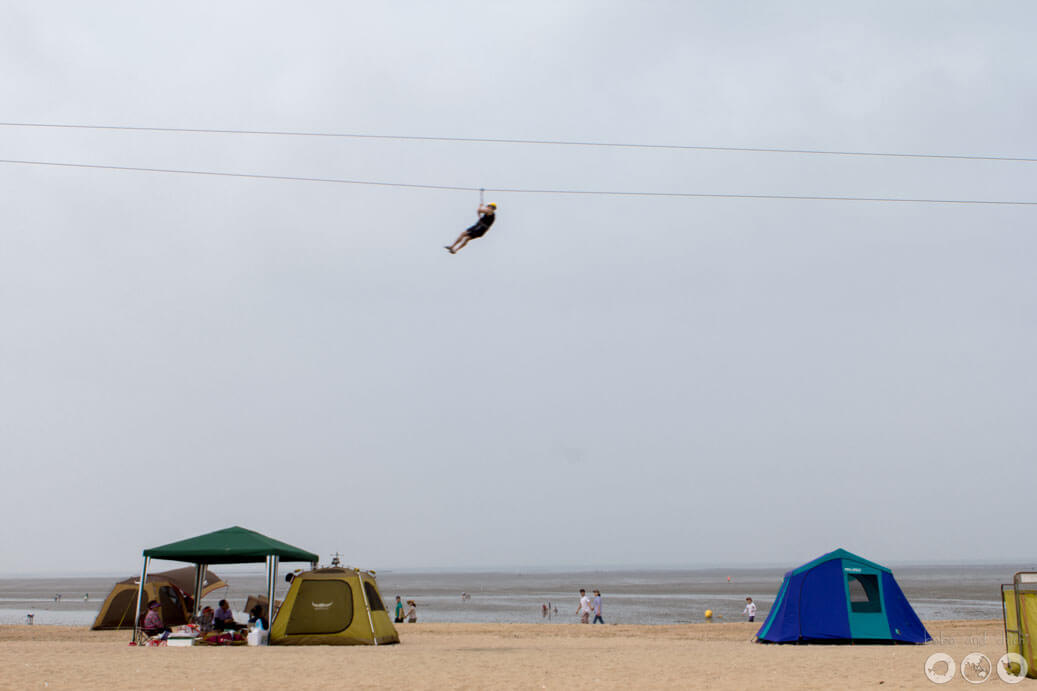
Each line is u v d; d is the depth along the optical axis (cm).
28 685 1412
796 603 2491
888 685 1420
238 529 2580
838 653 2073
